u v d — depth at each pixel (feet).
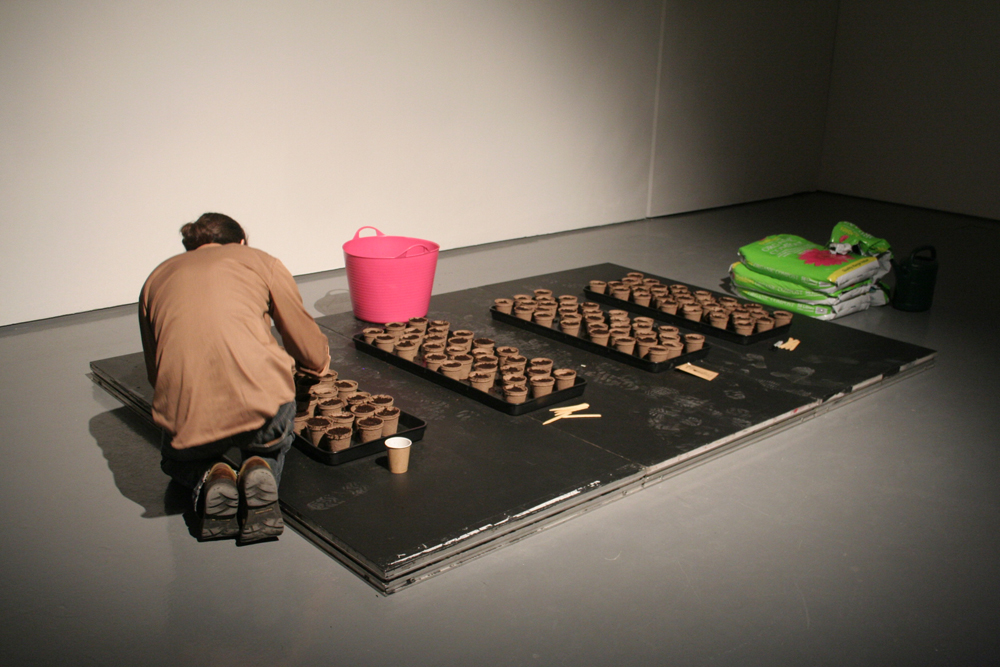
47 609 5.92
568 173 19.77
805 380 10.25
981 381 11.12
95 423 9.06
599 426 8.71
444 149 16.93
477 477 7.52
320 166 15.07
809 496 7.88
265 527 6.61
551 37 18.07
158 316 6.67
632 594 6.31
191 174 13.53
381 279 11.55
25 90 11.62
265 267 7.11
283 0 13.69
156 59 12.64
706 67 22.04
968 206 23.73
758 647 5.75
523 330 11.85
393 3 15.07
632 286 13.50
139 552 6.66
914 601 6.33
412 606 6.07
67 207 12.47
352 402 8.46
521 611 6.06
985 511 7.71
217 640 5.64
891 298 15.01
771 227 21.56
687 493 7.87
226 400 6.51
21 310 12.49
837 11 25.52
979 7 22.38
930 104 24.02
